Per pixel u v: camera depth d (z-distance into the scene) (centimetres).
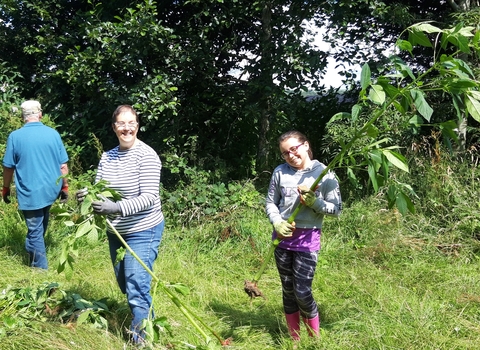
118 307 413
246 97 804
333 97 891
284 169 344
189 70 768
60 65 851
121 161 337
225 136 878
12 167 518
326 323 389
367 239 587
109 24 730
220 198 665
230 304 445
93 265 525
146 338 317
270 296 459
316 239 337
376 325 361
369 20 767
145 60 770
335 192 329
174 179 780
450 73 249
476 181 647
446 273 495
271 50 745
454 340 338
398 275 502
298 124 888
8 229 613
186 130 829
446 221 601
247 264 552
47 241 589
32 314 361
